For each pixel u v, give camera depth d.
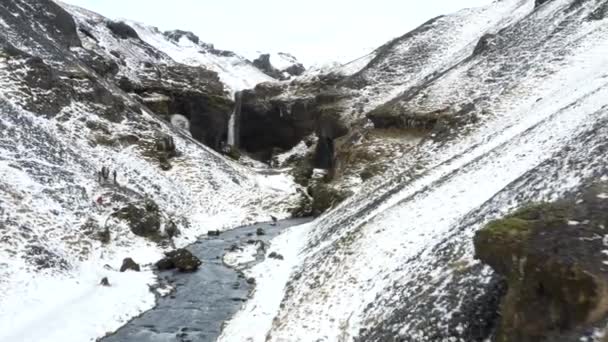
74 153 33.97
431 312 12.13
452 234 15.23
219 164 50.00
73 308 18.30
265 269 24.45
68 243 23.53
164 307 19.95
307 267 21.77
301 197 43.88
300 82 81.31
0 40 40.19
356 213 26.66
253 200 43.97
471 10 78.44
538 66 35.72
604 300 7.64
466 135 30.81
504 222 10.06
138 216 29.41
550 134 18.92
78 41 58.00
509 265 9.39
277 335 15.76
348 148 45.06
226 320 18.58
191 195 41.16
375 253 18.61
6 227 21.19
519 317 8.69
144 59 77.25
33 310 17.52
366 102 60.22
